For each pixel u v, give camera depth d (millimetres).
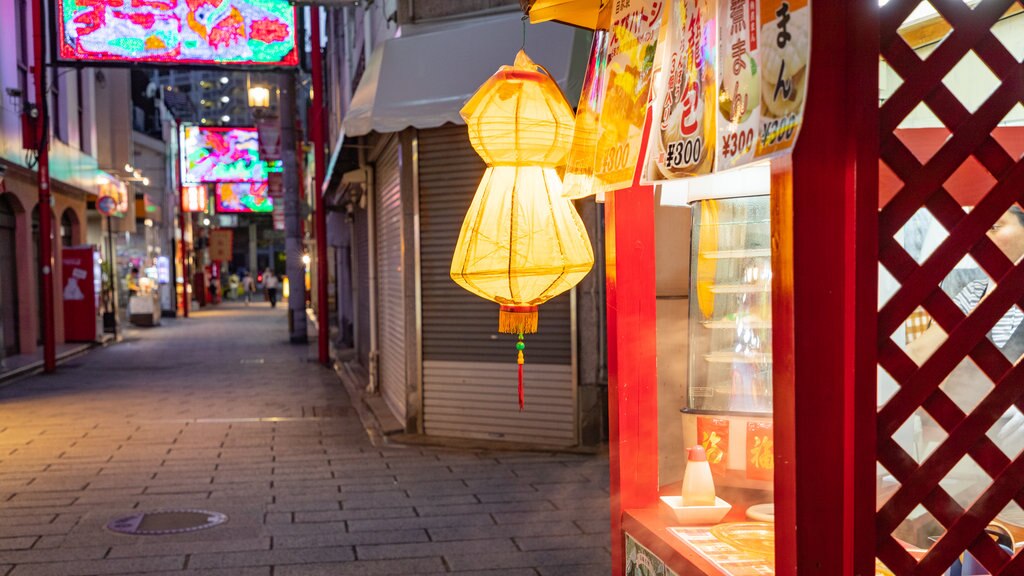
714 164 2287
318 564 5715
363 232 17547
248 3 15719
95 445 9992
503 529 6453
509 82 3326
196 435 10648
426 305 10039
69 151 24922
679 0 2607
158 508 7152
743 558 2701
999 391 2225
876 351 2107
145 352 23578
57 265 24516
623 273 3281
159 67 15484
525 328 3340
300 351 23703
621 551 3330
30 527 6582
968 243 2180
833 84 2066
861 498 2105
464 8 9531
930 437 3395
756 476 3232
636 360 3318
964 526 2256
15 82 19891
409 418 10242
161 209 43688
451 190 9742
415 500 7332
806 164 2062
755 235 3244
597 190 3023
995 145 2195
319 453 9438
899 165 2146
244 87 56969
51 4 15188
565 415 9211
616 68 3033
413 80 9148
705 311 3383
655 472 3336
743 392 3305
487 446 9398
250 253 85875
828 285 2080
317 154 19609
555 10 3469
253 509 7117
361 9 15758
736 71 2203
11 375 16953
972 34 2146
